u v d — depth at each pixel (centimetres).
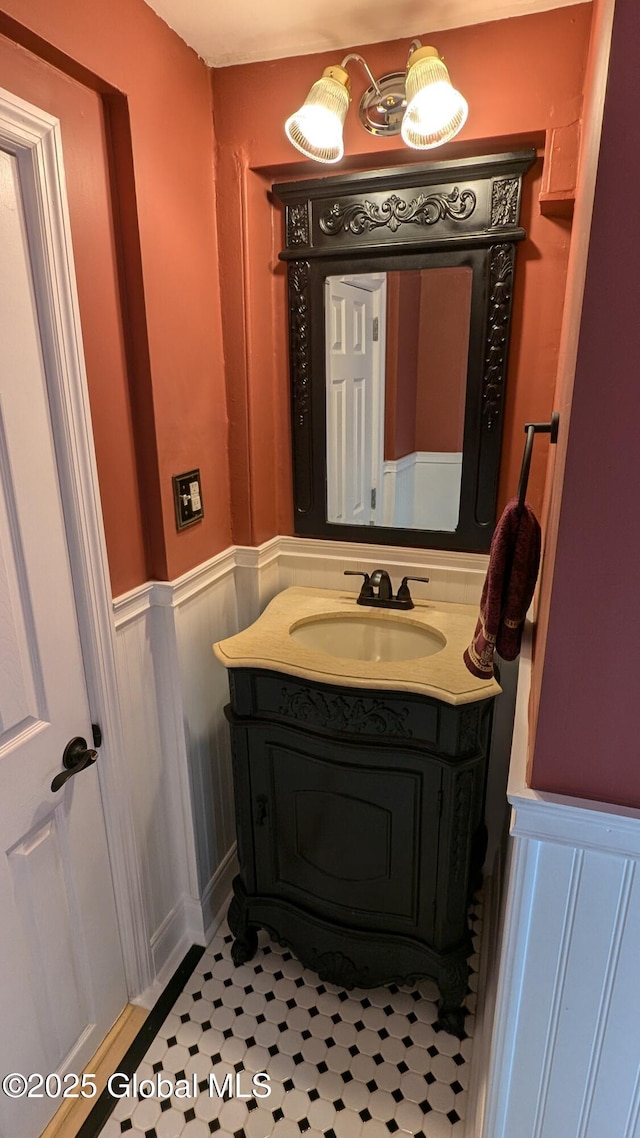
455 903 146
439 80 120
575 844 83
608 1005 91
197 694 166
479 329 154
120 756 142
